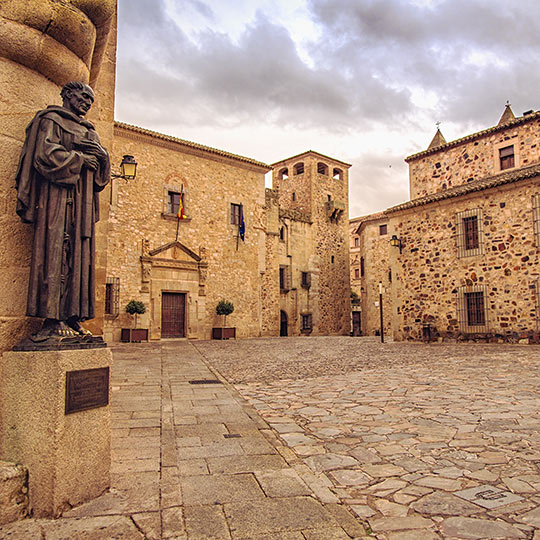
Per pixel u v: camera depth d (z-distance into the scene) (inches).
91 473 110.3
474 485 125.0
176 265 864.9
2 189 113.9
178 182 886.4
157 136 849.5
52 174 109.9
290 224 1216.8
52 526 95.2
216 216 938.1
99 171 123.8
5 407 106.2
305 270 1246.9
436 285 708.0
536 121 676.7
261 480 127.2
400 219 770.2
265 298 1082.1
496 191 637.9
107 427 116.0
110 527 95.7
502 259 629.6
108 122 260.7
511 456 148.6
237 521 101.2
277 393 275.7
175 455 148.2
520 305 606.9
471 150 761.0
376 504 113.7
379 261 1314.0
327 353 552.7
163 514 103.2
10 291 113.5
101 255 254.1
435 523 102.4
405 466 141.6
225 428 185.8
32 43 117.8
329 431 184.5
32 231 117.7
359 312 1750.7
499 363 404.2
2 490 96.0
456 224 686.5
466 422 194.5
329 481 129.8
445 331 690.2
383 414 214.1
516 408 218.7
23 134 119.6
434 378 325.7
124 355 512.7
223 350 600.1
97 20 134.0
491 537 95.6
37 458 101.4
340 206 1318.9
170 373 354.6
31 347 105.0
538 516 105.3
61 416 101.3
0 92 115.6
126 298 797.2
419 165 839.1
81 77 134.8
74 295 113.2
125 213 812.6
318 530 98.0
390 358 479.8
